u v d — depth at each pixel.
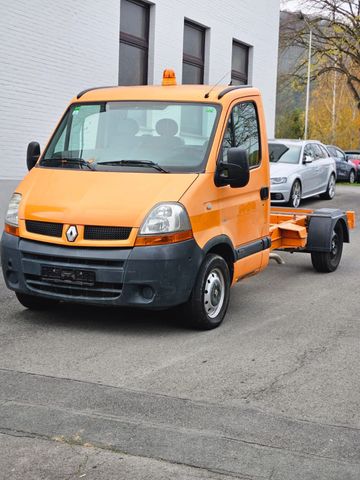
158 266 6.65
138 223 6.67
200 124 7.54
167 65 18.59
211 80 20.92
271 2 24.69
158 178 7.10
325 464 4.31
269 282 9.91
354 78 46.62
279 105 53.22
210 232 7.17
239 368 6.09
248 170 7.32
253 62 23.70
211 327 7.29
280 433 4.75
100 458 4.35
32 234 7.01
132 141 7.61
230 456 4.39
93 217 6.76
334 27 44.59
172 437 4.65
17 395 5.36
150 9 18.03
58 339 6.87
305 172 19.41
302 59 47.66
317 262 10.54
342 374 6.00
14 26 13.38
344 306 8.55
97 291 6.77
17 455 4.38
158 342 6.82
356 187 29.30
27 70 13.80
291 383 5.74
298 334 7.23
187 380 5.76
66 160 7.63
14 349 6.53
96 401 5.26
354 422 4.97
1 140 13.34
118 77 16.78
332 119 65.56
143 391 5.49
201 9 20.02
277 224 10.34
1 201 13.34
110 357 6.33
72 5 14.83
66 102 14.91
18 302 8.36
